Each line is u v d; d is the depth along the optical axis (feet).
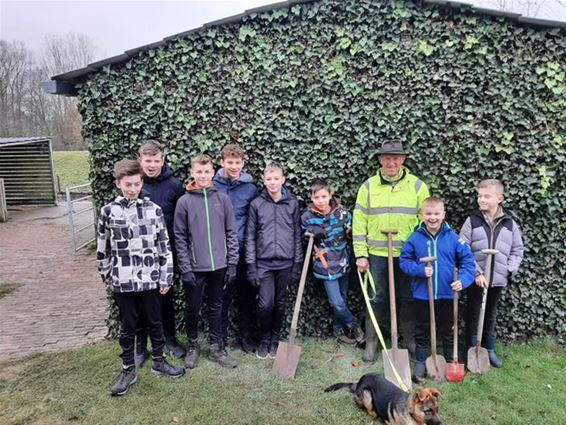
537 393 11.09
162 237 11.25
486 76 12.77
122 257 10.80
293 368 12.01
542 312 13.48
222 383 11.69
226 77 13.44
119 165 10.71
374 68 13.05
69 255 29.53
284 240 12.57
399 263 12.17
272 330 13.26
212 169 12.03
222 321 13.26
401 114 13.04
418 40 12.87
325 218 12.71
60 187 63.57
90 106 13.46
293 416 10.30
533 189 12.95
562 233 13.16
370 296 13.16
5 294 21.36
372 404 10.13
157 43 13.23
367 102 13.16
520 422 9.98
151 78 13.42
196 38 13.30
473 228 12.15
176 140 13.64
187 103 13.52
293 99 13.34
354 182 13.50
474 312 12.41
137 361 12.42
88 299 20.34
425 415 8.68
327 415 10.31
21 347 14.87
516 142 12.89
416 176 13.26
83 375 12.23
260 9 13.00
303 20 13.09
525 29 12.57
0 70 102.94
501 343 13.62
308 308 14.10
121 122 13.51
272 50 13.25
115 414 10.41
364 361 12.80
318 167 13.51
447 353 12.34
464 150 13.05
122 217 10.69
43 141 52.34
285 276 12.73
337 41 13.04
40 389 11.59
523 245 12.82
